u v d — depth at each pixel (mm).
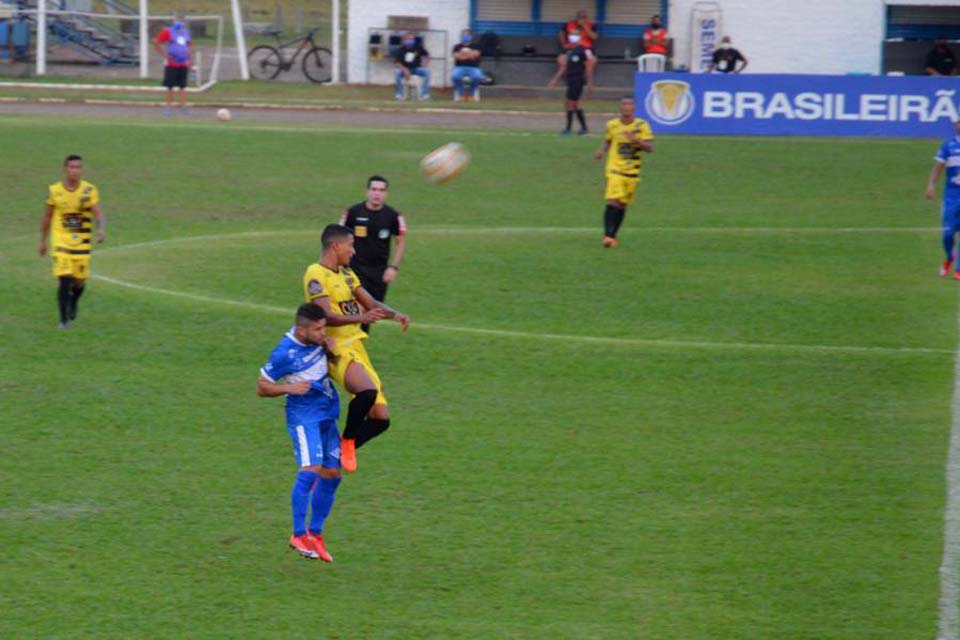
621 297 66438
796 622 30484
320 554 32844
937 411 47688
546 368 53188
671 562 33875
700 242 80500
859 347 57500
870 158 111875
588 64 151625
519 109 142125
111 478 39406
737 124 125312
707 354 55656
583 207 91625
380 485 39312
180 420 45375
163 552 34062
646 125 76812
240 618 30297
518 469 40906
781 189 98688
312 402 33156
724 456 42438
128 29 179750
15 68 160625
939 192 98188
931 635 29859
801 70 158000
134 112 133625
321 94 153000
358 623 30156
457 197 94312
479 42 155125
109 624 29812
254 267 71500
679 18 159125
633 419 46500
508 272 71562
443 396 49094
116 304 62719
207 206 88688
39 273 68938
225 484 39188
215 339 56781
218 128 122688
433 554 34281
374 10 160000
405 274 70375
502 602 31406
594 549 34688
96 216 58188
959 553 34594
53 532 35156
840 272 73000
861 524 36625
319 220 85125
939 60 147250
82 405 46844
